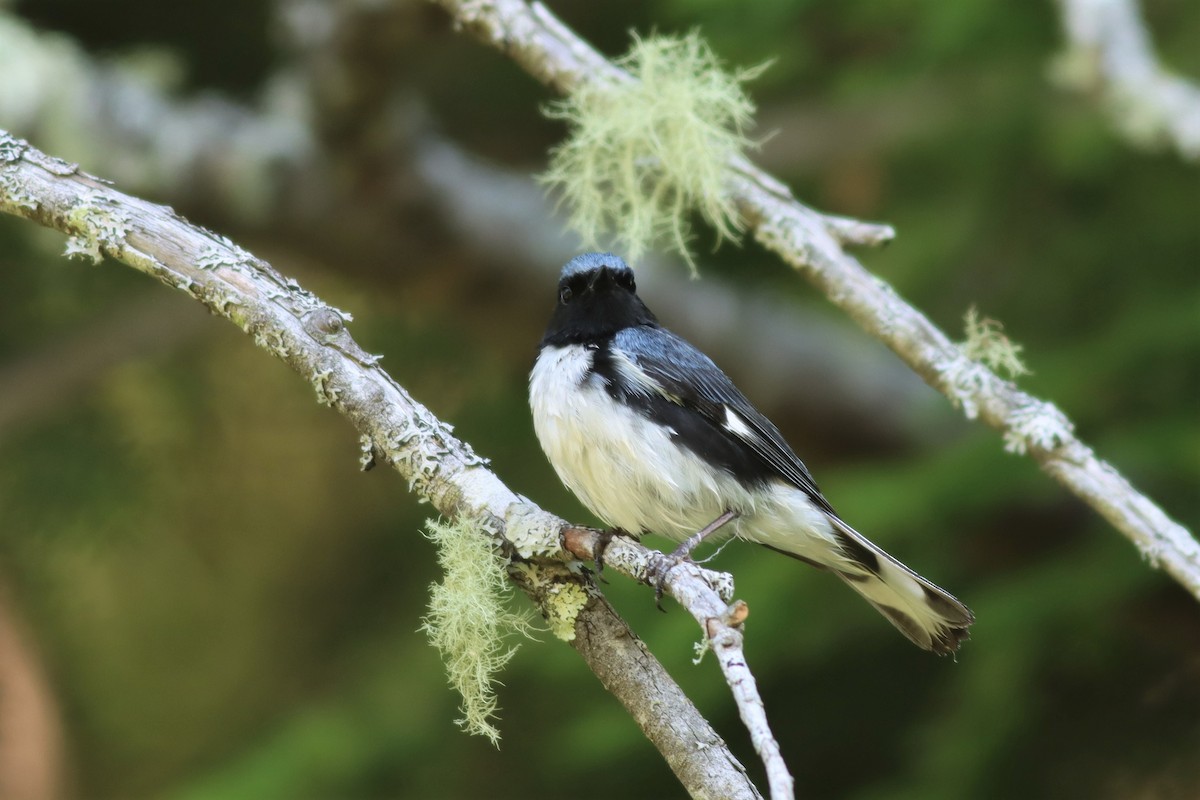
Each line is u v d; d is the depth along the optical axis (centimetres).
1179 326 990
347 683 1278
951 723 977
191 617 1476
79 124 1220
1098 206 1185
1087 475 680
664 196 798
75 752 1376
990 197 1199
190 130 1261
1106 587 938
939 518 954
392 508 1466
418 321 1443
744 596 990
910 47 1184
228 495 1480
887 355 1375
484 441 1416
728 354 1350
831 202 1311
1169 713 1039
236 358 1445
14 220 1290
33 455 1377
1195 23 1177
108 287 1400
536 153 1542
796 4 1149
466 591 548
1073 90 1040
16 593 1371
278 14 1290
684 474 755
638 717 525
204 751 1402
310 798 1091
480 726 547
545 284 1350
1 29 1218
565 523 547
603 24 1384
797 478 785
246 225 1297
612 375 761
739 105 755
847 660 1072
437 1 776
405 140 1262
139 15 1435
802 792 1080
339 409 577
